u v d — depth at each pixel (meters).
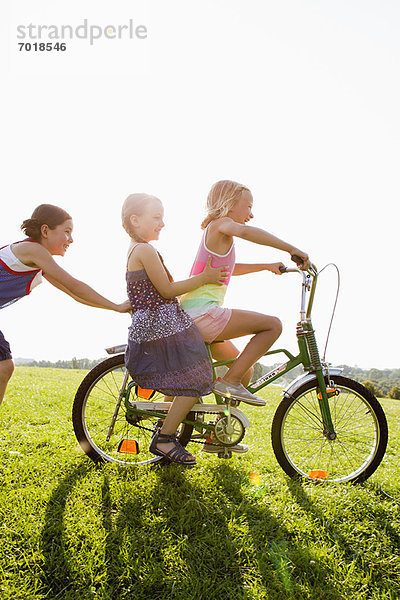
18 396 4.98
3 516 2.11
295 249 2.43
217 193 2.62
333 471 2.97
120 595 1.67
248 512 2.30
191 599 1.65
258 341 2.56
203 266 2.58
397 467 3.19
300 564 1.89
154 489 2.47
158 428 2.74
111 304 2.57
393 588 1.78
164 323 2.42
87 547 1.91
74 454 2.98
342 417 2.97
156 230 2.55
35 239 2.46
